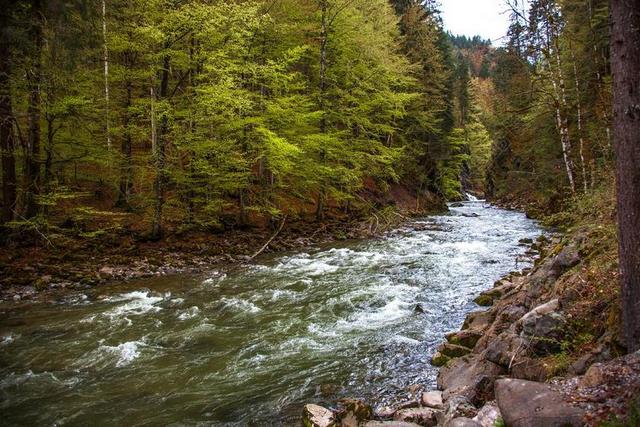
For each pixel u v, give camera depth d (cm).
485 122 7550
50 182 1638
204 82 2091
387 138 3731
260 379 782
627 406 369
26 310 1192
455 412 541
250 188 2303
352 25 2620
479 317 926
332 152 2525
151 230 1958
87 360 872
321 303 1220
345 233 2528
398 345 906
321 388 739
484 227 2770
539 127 2661
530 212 3234
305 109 2316
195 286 1437
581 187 2044
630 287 501
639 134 494
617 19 500
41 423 657
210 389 750
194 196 2250
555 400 412
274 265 1747
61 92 1591
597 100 1923
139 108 1812
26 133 1770
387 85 2900
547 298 782
